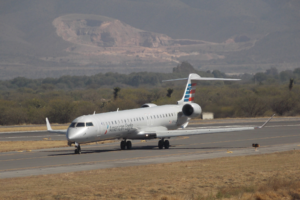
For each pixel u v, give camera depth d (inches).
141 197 2271.2
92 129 4763.8
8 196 2343.8
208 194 2289.6
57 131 5191.9
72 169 3491.6
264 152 4589.1
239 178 2797.7
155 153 4736.7
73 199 2246.6
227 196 2249.0
